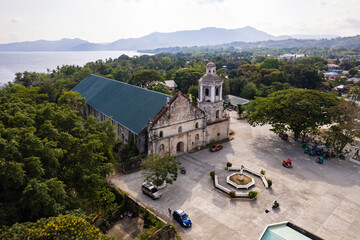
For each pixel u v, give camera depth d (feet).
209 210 128.57
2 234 70.08
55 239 71.41
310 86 431.84
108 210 117.19
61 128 128.06
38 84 380.78
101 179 118.73
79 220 77.30
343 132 195.21
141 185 150.92
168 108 173.37
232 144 214.90
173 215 121.60
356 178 160.97
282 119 202.90
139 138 171.94
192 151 198.70
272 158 188.14
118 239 109.40
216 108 209.77
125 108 205.26
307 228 116.37
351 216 124.98
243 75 449.89
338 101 204.74
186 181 155.84
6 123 113.50
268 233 98.12
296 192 144.56
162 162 140.26
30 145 96.78
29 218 88.99
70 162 114.62
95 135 123.44
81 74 445.37
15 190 90.84
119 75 500.33
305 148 196.34
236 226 117.19
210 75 202.28
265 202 135.33
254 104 244.63
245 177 157.58
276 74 422.82
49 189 86.02
